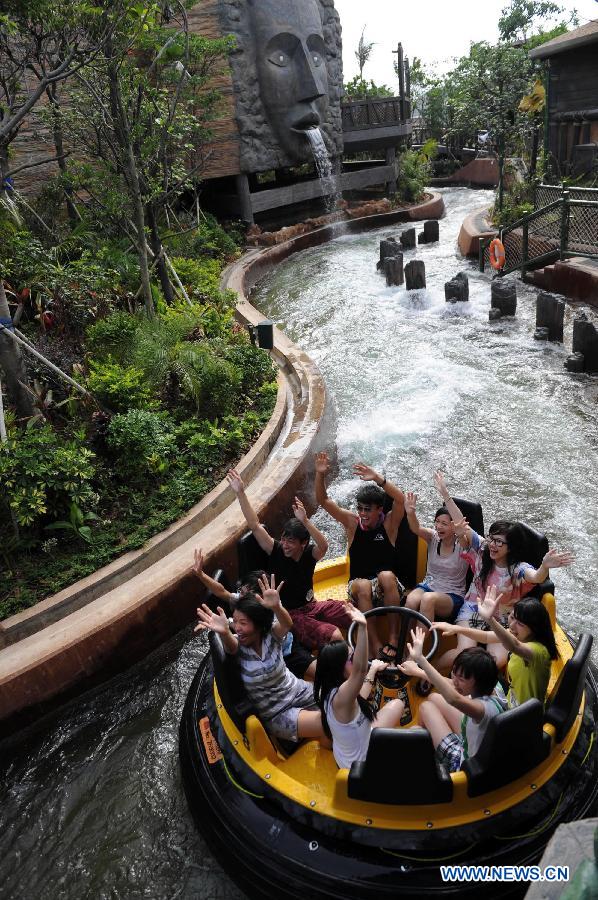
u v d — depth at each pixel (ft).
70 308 29.66
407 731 9.91
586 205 42.70
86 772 15.02
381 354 37.68
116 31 26.89
